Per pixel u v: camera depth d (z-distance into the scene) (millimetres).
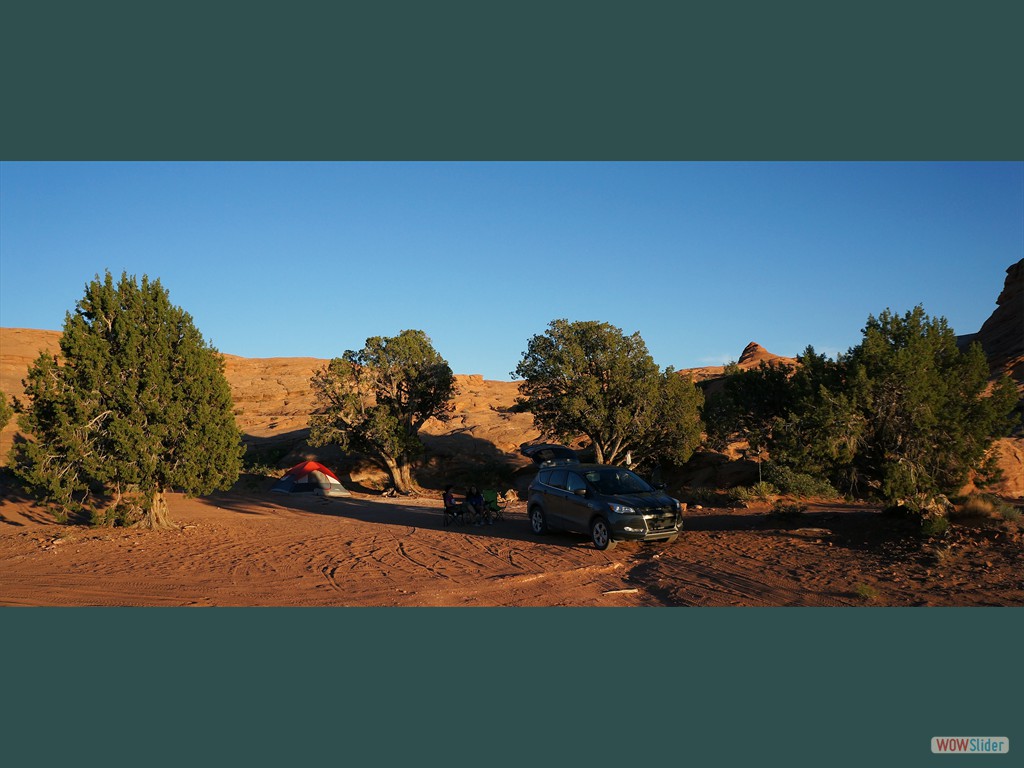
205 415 18172
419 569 12352
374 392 38781
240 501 27422
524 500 29422
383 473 40750
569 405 29250
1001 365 36375
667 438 30391
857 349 14367
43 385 17562
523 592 10492
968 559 10953
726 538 14508
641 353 30734
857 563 11391
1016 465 23094
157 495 18734
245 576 11867
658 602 9758
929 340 14109
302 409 56125
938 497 13508
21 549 15281
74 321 17750
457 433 45094
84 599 10047
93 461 17234
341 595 10258
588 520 14547
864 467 14156
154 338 18281
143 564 13156
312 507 25891
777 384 25406
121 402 17750
